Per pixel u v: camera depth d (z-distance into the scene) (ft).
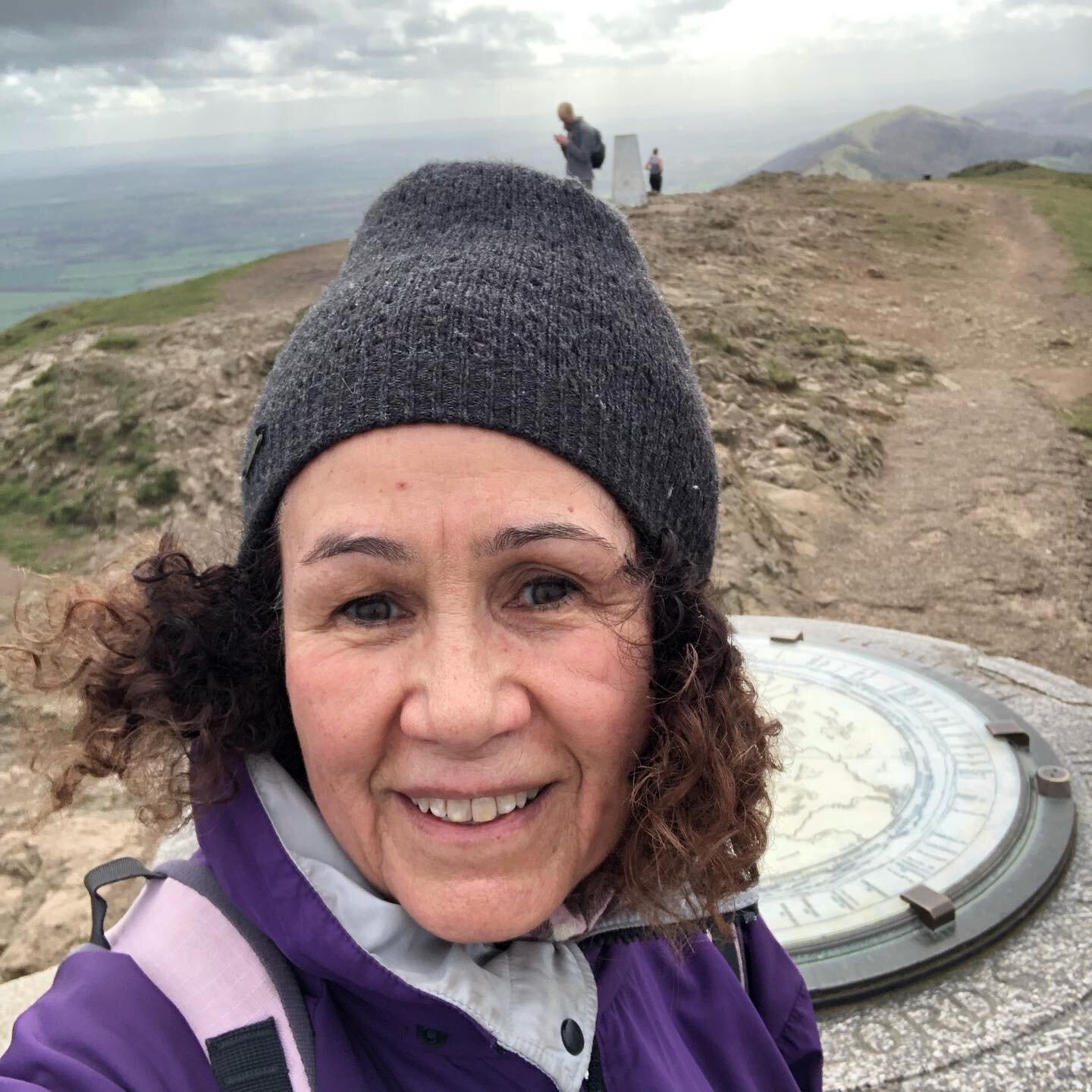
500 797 1.31
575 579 1.32
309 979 1.27
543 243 1.41
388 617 1.31
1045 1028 2.94
